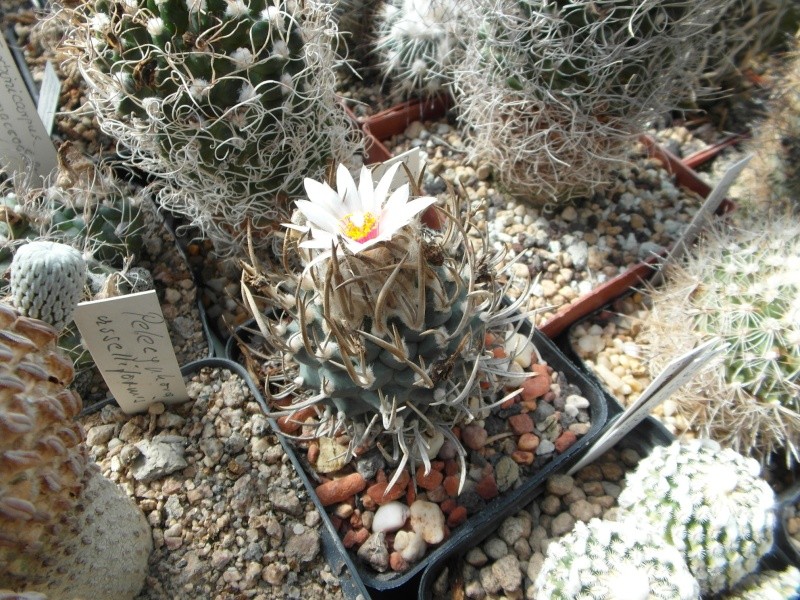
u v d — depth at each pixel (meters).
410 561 0.12
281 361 0.13
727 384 0.14
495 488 0.13
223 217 0.15
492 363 0.12
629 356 0.17
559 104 0.15
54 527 0.09
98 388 0.15
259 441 0.13
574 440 0.14
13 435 0.07
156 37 0.12
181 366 0.15
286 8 0.13
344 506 0.13
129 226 0.15
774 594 0.12
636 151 0.20
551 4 0.13
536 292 0.17
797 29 0.21
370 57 0.22
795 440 0.14
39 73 0.21
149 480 0.13
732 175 0.15
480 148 0.18
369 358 0.10
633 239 0.18
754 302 0.14
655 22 0.13
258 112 0.13
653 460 0.13
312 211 0.10
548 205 0.19
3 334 0.08
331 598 0.12
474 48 0.16
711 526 0.12
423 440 0.12
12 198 0.14
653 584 0.11
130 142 0.15
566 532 0.14
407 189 0.10
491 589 0.13
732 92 0.21
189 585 0.12
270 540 0.12
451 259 0.11
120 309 0.12
